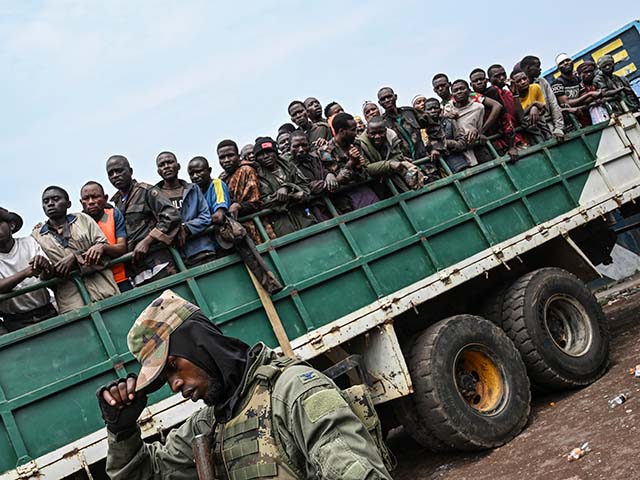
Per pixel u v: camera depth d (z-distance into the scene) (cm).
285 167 643
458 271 656
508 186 737
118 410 219
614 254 1360
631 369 669
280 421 210
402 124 784
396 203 648
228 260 544
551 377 664
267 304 543
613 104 903
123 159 564
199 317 224
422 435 595
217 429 221
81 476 460
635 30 1306
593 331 700
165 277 522
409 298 616
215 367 219
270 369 216
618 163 841
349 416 203
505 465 536
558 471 477
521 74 860
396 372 580
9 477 425
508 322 672
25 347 453
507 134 804
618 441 487
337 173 672
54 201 510
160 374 214
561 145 805
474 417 585
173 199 592
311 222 619
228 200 569
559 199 774
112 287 498
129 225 546
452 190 693
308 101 865
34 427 442
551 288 691
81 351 470
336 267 590
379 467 195
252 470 209
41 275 477
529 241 719
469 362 621
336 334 568
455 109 820
